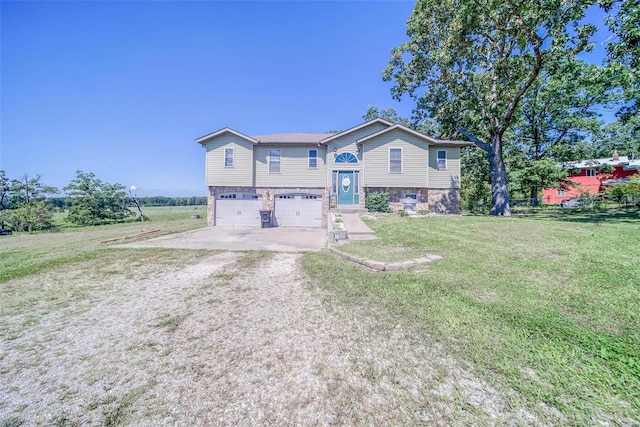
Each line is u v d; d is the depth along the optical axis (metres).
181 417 1.96
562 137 20.78
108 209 24.17
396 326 3.18
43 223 20.19
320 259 6.55
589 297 3.63
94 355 2.79
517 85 15.49
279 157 16.38
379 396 2.10
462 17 12.28
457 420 1.85
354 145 16.08
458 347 2.69
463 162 22.67
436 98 17.08
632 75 9.23
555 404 1.95
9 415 2.02
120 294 4.55
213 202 16.16
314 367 2.49
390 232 8.71
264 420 1.92
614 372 2.22
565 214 14.26
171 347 2.91
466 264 5.30
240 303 4.06
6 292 4.69
